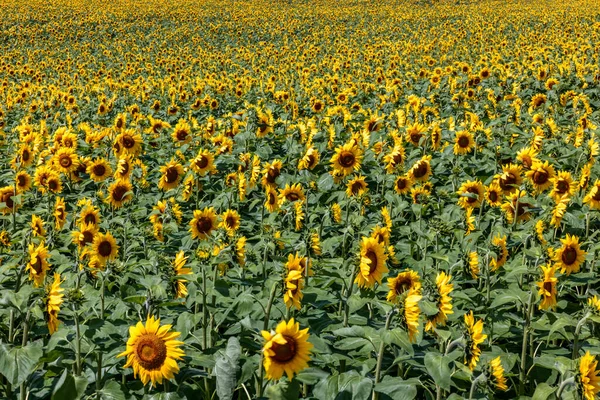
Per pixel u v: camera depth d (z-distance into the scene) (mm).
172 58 33719
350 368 4840
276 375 3711
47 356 4363
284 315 5152
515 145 11273
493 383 4316
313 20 53656
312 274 5328
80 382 4105
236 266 6098
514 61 24359
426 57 28016
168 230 7402
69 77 27453
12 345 4188
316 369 4438
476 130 10898
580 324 4816
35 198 9836
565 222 7652
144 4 67812
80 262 6180
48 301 4512
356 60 29281
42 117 17531
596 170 9406
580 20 45062
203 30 49438
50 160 9719
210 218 6766
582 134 10906
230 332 5117
